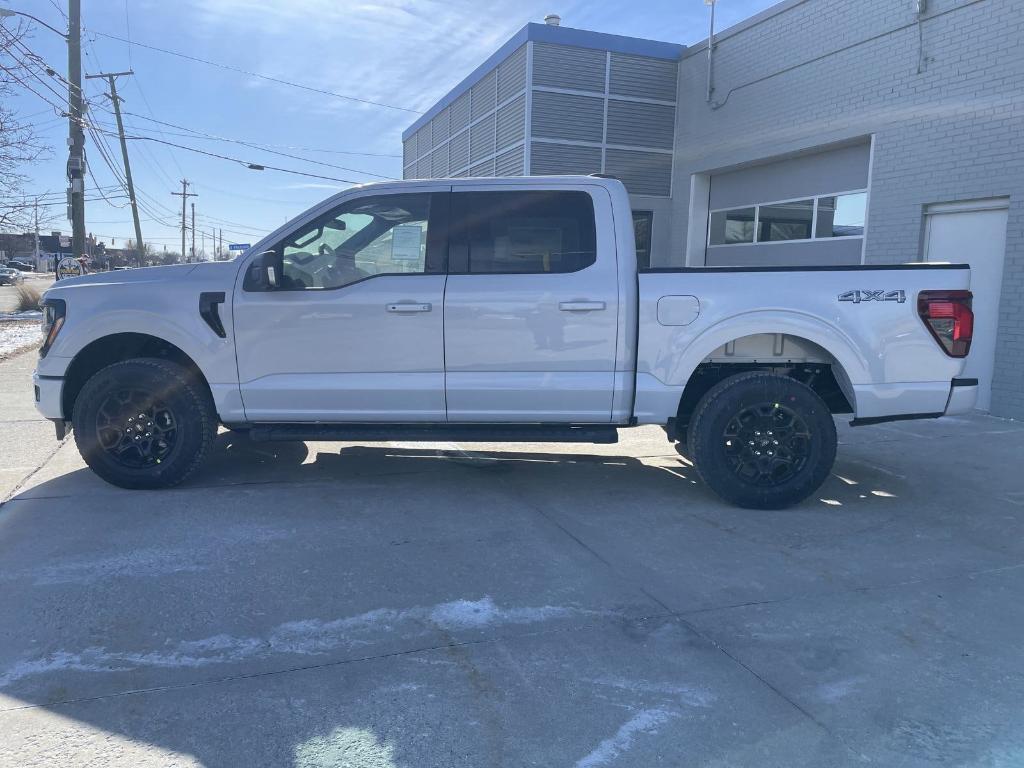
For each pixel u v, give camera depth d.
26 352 13.87
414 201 5.32
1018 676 3.19
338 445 7.17
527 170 14.69
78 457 6.53
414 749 2.65
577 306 5.16
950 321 5.20
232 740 2.68
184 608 3.67
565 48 14.64
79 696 2.93
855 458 6.97
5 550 4.36
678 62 15.18
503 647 3.36
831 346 5.18
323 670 3.15
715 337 5.18
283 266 5.30
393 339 5.22
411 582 4.02
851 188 11.39
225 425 5.50
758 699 2.99
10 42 15.01
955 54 9.24
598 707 2.92
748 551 4.57
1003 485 6.09
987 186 8.93
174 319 5.27
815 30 11.46
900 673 3.20
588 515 5.19
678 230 15.29
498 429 5.43
